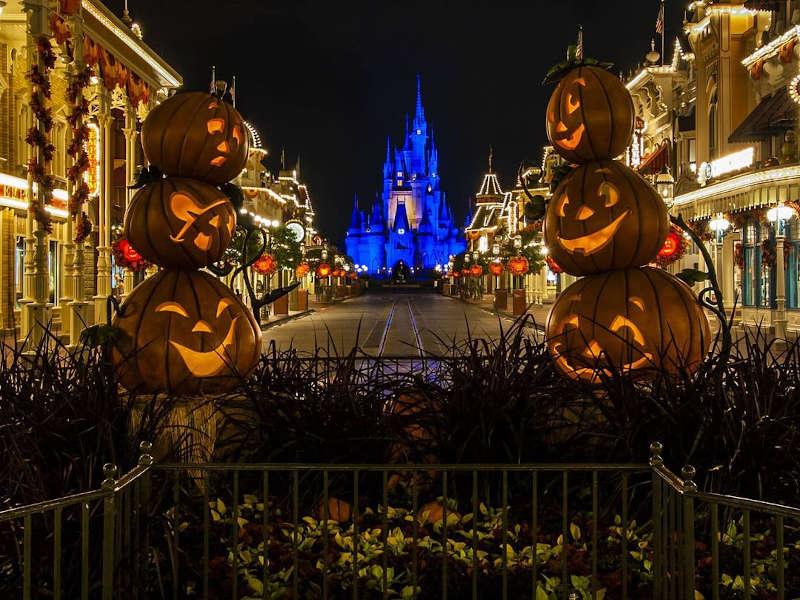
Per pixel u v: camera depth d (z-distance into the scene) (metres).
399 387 5.70
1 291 22.33
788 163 21.94
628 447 4.72
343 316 40.53
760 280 26.53
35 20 15.16
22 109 23.30
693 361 5.92
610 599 4.05
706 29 29.97
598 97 6.15
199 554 4.46
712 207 25.56
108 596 3.33
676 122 34.16
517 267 38.88
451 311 46.53
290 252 37.88
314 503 4.97
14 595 3.78
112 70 21.27
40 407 4.68
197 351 5.57
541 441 5.17
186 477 5.04
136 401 5.41
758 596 3.94
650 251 6.09
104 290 21.53
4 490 4.21
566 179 6.36
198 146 5.92
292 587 4.14
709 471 4.47
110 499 3.36
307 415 5.27
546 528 4.80
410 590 4.07
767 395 4.98
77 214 18.16
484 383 5.66
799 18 23.98
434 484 5.19
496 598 4.10
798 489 4.59
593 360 5.64
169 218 5.76
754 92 27.50
